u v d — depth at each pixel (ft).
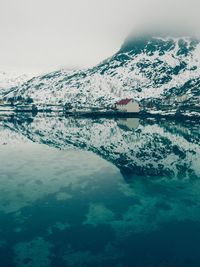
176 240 58.34
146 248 55.36
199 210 72.84
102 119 349.61
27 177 98.63
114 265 49.96
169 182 93.91
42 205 75.92
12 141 176.76
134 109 445.37
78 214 70.74
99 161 121.39
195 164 116.57
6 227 64.13
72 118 367.45
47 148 151.84
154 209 73.61
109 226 64.64
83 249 55.16
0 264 50.39
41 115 428.97
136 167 111.75
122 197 81.35
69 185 90.58
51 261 51.26
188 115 357.41
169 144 165.17
